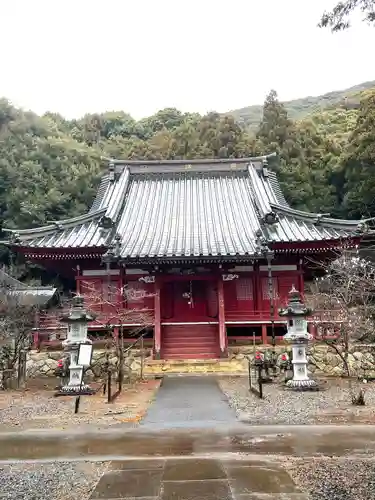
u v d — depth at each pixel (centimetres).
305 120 6178
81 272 2645
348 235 2441
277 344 2395
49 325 2378
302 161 5288
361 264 2320
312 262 2648
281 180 5084
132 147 6500
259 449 799
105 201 3097
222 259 2358
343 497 565
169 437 904
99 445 848
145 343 2461
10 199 4881
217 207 3062
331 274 2633
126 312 2238
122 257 2341
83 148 6094
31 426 1052
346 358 1962
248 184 3334
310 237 2475
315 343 2197
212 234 2670
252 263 2544
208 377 2002
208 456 754
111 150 6794
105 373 1920
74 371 1631
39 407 1346
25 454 793
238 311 2550
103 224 2672
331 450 786
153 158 5791
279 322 2447
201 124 5947
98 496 581
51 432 973
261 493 581
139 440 883
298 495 573
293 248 2458
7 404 1418
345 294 2130
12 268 4253
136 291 2520
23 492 608
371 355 2144
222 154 5322
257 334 2684
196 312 2722
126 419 1114
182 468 689
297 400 1390
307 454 761
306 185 5097
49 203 4938
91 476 665
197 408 1262
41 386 1905
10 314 2066
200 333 2475
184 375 2073
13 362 1908
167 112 8850
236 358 2250
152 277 2502
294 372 1650
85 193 5272
